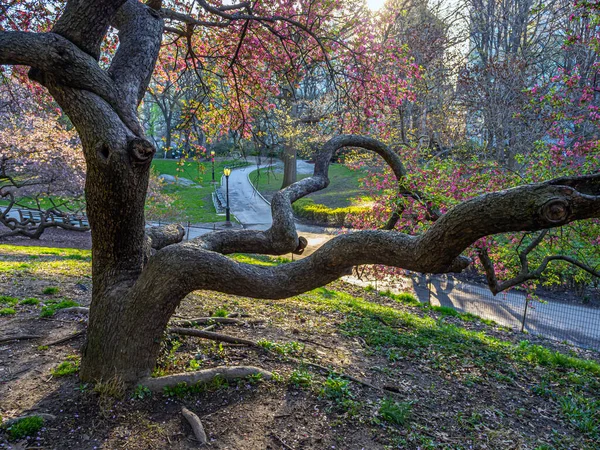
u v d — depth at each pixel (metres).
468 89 17.95
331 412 4.28
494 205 2.96
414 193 7.49
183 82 9.85
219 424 3.87
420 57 16.94
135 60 4.04
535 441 4.53
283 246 4.89
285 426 3.96
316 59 8.78
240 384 4.48
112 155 3.48
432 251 3.38
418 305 12.56
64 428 3.57
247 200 35.28
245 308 7.71
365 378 5.31
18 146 17.09
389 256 3.68
